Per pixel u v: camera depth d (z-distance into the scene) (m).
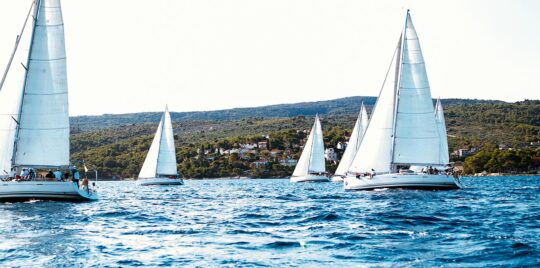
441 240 25.17
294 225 31.89
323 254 22.34
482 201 47.59
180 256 22.31
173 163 117.69
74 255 22.50
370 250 22.92
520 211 38.59
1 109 45.38
